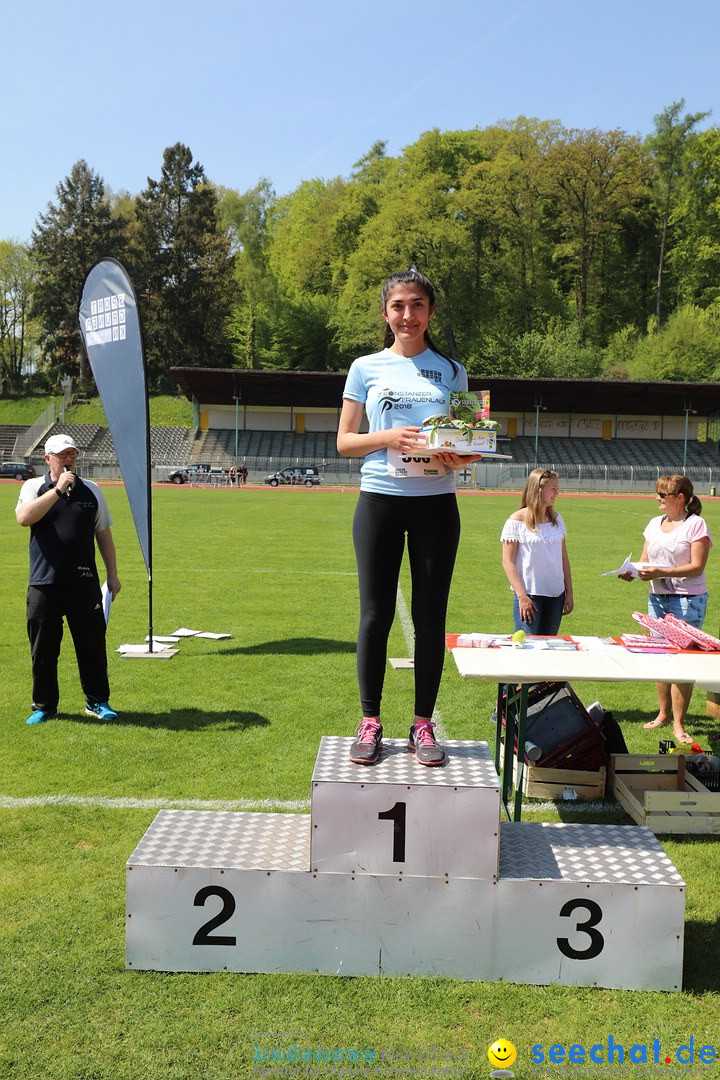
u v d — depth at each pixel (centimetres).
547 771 483
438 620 335
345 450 330
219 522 2295
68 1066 252
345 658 807
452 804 294
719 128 7419
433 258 7281
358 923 299
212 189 8250
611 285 8100
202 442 5919
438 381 331
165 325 8025
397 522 329
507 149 7756
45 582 589
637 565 577
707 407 5853
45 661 598
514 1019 277
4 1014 276
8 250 8700
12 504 2805
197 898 300
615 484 5184
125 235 8131
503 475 5206
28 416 7419
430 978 298
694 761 493
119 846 404
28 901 351
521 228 7512
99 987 291
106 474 5409
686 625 429
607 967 296
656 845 327
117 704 647
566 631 957
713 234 7575
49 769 506
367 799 295
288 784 486
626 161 7438
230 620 995
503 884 295
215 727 592
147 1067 252
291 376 5316
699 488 5181
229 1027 270
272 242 9138
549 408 5891
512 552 593
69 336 8144
